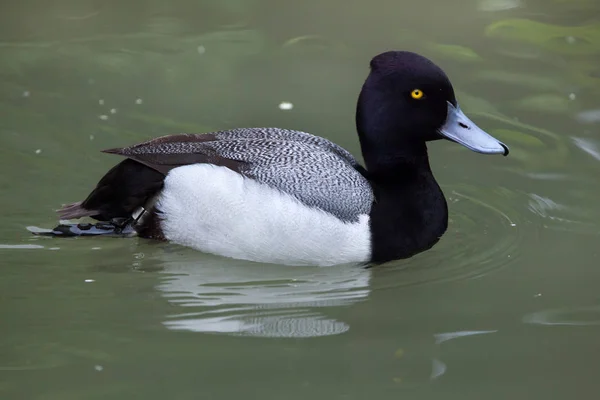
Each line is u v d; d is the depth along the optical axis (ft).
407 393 27.30
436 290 33.32
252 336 30.27
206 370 28.25
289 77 46.98
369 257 34.06
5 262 34.24
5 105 43.88
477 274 34.32
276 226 33.27
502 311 31.86
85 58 48.08
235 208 33.40
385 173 35.65
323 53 48.83
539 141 42.57
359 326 31.04
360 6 53.36
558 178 40.45
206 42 49.85
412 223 34.96
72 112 43.70
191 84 46.34
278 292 33.04
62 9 52.65
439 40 50.01
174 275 34.01
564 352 29.45
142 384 27.40
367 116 35.55
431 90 34.73
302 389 27.40
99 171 40.01
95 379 27.58
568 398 27.17
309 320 31.40
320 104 44.96
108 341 29.68
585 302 32.24
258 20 52.01
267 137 35.63
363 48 49.19
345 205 33.81
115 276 33.76
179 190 33.96
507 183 40.45
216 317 31.35
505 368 28.66
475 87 46.16
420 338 30.30
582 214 38.11
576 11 53.06
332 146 36.42
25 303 31.78
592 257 35.19
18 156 40.57
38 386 27.17
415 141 35.47
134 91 45.62
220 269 34.42
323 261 33.94
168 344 29.66
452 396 27.22
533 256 35.42
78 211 35.29
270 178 33.68
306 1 53.62
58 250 35.17
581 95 45.70
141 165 34.78
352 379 27.96
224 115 43.80
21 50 48.42
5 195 38.24
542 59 48.47
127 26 51.19
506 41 50.06
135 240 35.45
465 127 35.09
